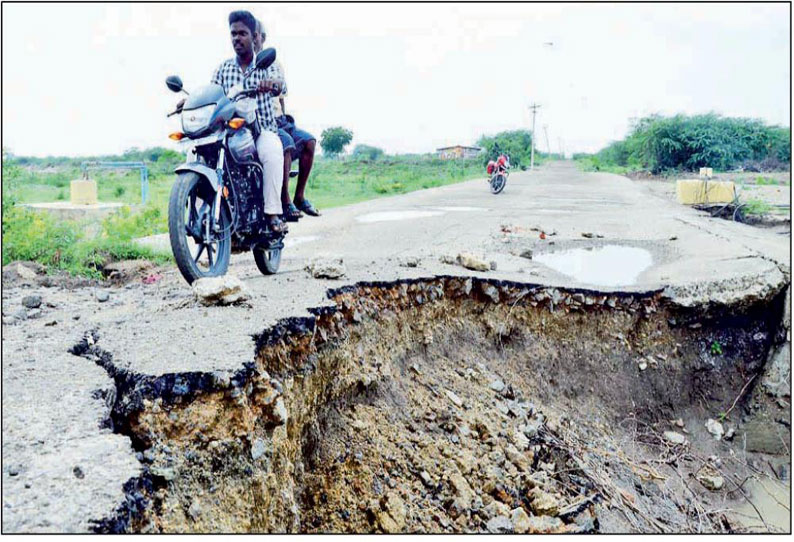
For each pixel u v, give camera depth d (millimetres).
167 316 4332
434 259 7406
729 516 5793
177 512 2754
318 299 4824
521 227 11812
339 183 29109
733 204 16656
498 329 6582
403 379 5461
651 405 6863
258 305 4613
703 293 7188
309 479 4156
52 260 7426
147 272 7176
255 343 3746
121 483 2512
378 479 4387
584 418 6414
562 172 42844
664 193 22891
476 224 12211
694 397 7047
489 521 4410
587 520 4758
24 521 2234
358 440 4578
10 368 3486
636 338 7109
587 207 15992
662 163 37844
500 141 50344
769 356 7172
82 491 2432
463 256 7070
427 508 4363
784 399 6875
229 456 3078
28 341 3951
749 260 7961
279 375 3996
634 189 23641
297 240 10227
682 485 6051
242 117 5430
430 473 4625
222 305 4609
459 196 19750
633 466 6016
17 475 2492
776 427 6805
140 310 4844
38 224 7797
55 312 5027
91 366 3510
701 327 7293
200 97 5109
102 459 2654
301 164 6488
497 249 9320
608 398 6715
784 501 6148
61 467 2566
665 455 6391
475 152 61531
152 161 35000
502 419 5625
